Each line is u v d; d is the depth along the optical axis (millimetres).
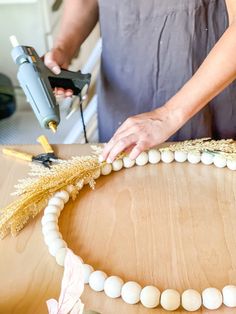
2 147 899
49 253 641
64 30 1086
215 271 612
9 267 618
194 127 1067
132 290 568
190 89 802
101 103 1146
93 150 890
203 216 715
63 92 934
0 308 556
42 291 581
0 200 749
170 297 562
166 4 967
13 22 1622
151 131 798
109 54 1079
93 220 714
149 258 636
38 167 829
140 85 1070
